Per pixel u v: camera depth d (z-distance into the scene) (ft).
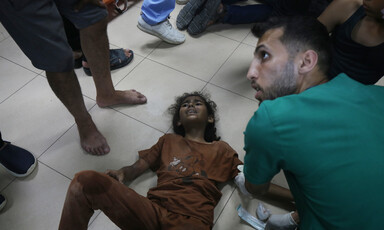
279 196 4.23
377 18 3.01
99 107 5.63
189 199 3.80
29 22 3.20
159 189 4.07
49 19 3.33
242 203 4.38
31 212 4.32
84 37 4.29
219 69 6.37
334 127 1.87
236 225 4.18
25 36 3.37
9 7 3.05
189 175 4.14
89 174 2.90
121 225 3.17
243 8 7.18
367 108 2.00
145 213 3.22
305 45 1.99
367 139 1.87
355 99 2.01
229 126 5.34
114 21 7.52
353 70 3.53
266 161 2.12
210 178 4.21
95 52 4.53
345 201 1.84
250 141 2.10
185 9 7.11
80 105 4.38
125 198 3.03
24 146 5.05
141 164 4.55
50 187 4.58
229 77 6.20
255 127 2.01
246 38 7.09
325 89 2.03
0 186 4.58
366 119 1.93
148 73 6.29
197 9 6.99
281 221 3.86
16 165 4.56
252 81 2.21
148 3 6.16
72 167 4.81
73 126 5.34
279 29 2.06
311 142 1.87
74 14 3.91
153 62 6.53
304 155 1.89
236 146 5.07
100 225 4.16
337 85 2.11
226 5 7.11
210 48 6.85
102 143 4.91
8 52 6.68
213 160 4.37
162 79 6.16
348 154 1.84
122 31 7.26
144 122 5.40
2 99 5.76
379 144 1.88
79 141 5.12
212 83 6.08
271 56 2.04
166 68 6.39
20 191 4.53
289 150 1.92
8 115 5.50
